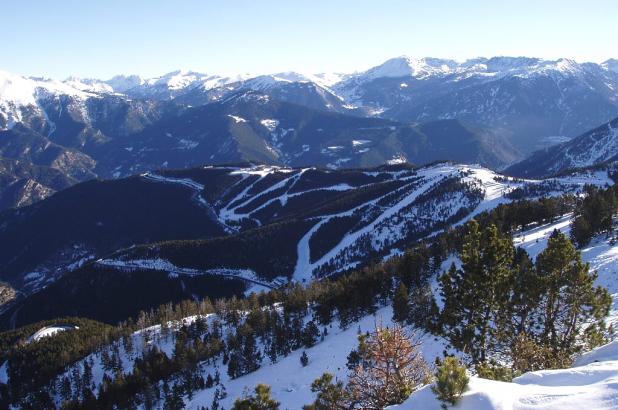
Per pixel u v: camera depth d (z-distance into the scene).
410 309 98.00
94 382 143.25
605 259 84.50
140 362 137.38
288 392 96.06
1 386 156.12
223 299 176.25
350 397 27.00
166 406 113.50
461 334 37.00
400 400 25.55
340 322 131.75
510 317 38.31
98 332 174.88
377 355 26.94
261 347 135.00
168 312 168.12
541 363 31.14
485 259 38.12
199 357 134.38
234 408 27.22
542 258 39.25
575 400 17.69
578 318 38.03
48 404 139.88
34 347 168.12
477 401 18.59
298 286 167.25
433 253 140.38
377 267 141.75
